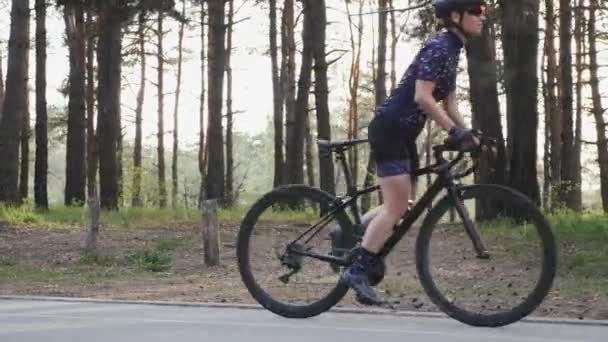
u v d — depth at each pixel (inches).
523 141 606.2
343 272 210.2
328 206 215.6
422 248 205.6
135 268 427.5
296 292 221.8
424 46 193.5
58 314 243.4
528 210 196.2
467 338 194.9
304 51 975.6
